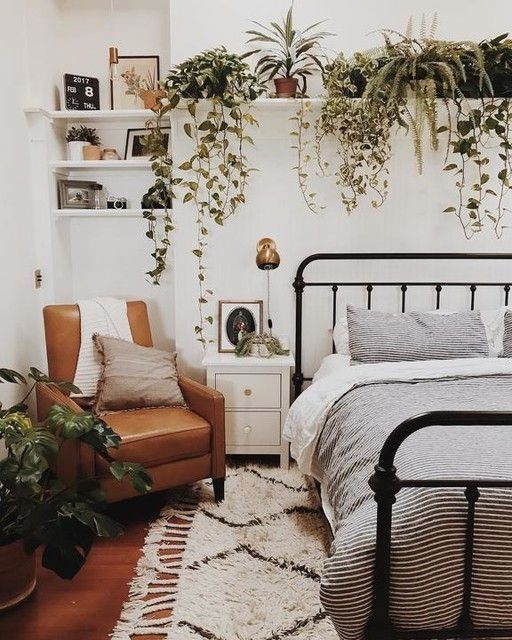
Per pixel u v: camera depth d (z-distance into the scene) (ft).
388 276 11.05
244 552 7.59
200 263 10.94
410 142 10.64
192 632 6.16
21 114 10.11
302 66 10.71
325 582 4.68
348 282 11.06
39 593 6.95
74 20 11.46
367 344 9.41
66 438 6.41
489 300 11.12
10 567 6.48
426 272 11.04
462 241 10.93
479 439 5.83
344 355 10.19
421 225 10.89
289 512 8.66
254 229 10.91
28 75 10.39
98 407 9.12
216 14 10.55
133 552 7.80
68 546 6.01
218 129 10.10
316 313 11.17
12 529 6.45
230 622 6.30
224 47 10.08
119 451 8.00
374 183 10.56
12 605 6.62
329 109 9.98
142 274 11.84
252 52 10.17
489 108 10.02
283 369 10.09
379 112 9.95
